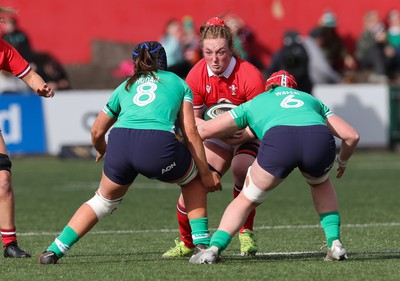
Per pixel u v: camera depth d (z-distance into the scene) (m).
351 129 22.67
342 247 22.83
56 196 42.03
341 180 48.09
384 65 72.50
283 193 42.62
